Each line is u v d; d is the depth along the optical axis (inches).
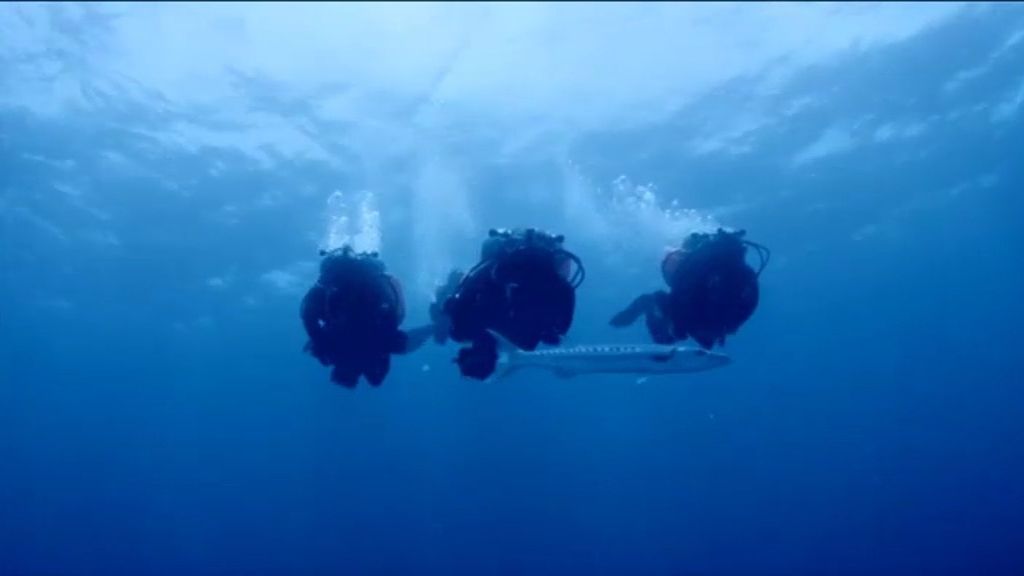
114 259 960.3
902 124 756.6
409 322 1079.6
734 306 298.8
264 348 1438.2
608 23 555.2
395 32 555.8
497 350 279.7
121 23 530.6
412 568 2659.9
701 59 606.9
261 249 924.6
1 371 1562.5
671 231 903.1
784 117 701.9
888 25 591.5
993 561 2087.8
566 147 708.7
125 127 657.6
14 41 546.3
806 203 918.4
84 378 1667.1
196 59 571.5
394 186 763.4
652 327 317.7
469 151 706.2
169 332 1309.1
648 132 695.7
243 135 673.0
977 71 676.7
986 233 1187.3
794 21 569.6
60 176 740.7
